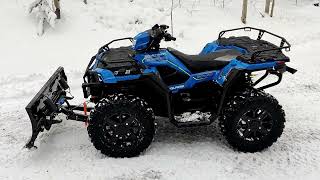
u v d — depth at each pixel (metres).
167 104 4.48
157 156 4.52
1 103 6.24
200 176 4.12
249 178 4.09
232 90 4.83
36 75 7.39
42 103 4.54
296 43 9.58
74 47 9.06
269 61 4.54
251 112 4.54
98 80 4.46
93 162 4.44
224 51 5.02
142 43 4.62
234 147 4.61
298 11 12.44
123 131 4.41
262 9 12.27
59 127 5.30
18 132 5.23
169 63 4.65
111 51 4.99
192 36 10.11
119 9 10.84
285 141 4.86
